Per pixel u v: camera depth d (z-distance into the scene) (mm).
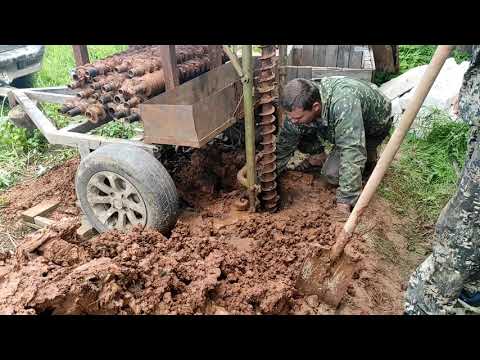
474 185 1819
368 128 3475
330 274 2408
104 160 2887
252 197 3219
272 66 2877
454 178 3955
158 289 2135
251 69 2783
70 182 3947
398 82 5395
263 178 3188
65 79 6359
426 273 2131
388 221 3422
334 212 3260
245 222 3146
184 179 3531
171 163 3609
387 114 3488
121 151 2895
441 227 2006
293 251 2799
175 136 2871
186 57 3764
